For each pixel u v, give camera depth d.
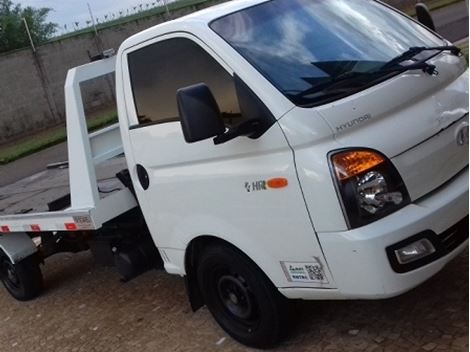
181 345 4.39
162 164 3.99
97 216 4.71
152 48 3.99
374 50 3.69
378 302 4.05
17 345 5.36
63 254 7.59
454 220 3.25
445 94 3.53
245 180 3.47
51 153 16.95
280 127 3.24
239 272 3.81
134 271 4.84
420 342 3.51
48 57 22.70
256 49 3.58
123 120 4.27
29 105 22.31
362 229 3.10
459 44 12.59
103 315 5.39
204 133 3.26
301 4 3.99
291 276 3.50
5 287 6.49
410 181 3.23
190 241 4.04
